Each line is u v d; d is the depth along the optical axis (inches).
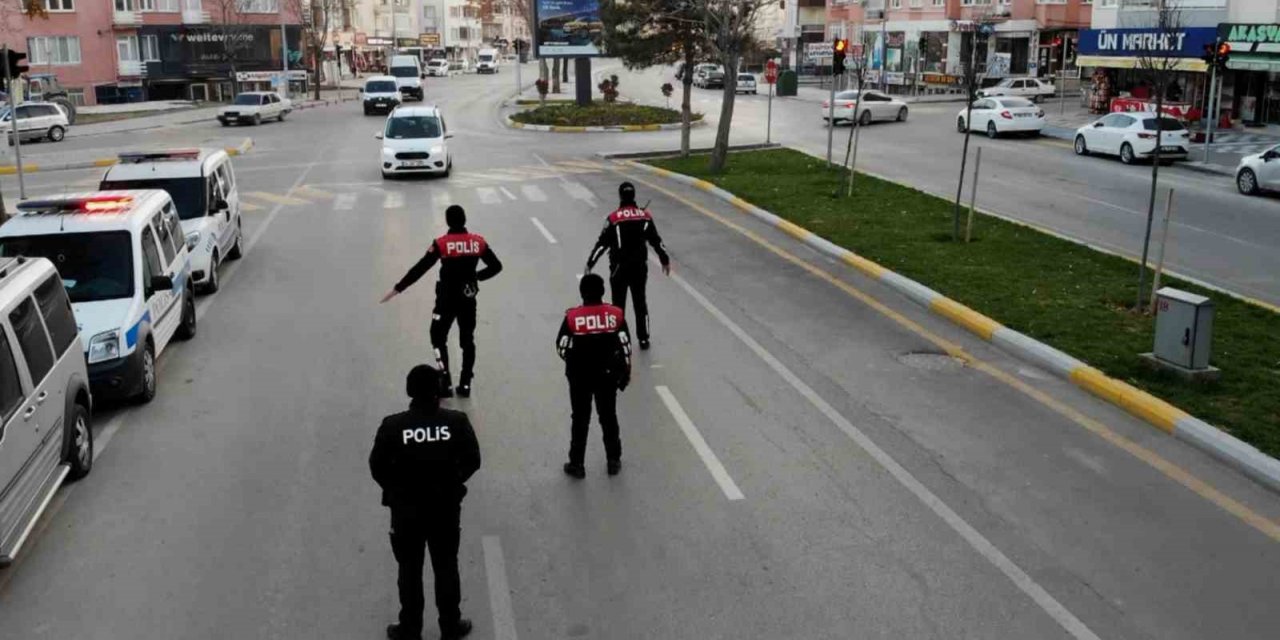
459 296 402.3
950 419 381.1
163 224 480.7
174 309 470.9
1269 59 1393.9
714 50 1167.0
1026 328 478.6
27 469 290.2
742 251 690.2
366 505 313.3
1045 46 2301.9
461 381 409.1
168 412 398.6
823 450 351.9
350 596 260.5
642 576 268.5
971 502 311.3
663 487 322.3
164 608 255.8
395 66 2516.0
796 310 538.6
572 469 329.7
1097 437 363.6
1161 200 938.1
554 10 1871.3
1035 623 246.2
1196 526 296.2
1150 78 866.1
